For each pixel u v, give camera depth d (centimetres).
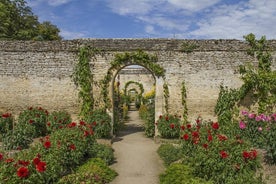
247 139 1166
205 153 840
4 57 1547
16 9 2672
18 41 1549
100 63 1527
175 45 1519
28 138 1180
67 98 1540
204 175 831
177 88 1522
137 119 2480
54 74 1543
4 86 1546
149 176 990
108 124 1461
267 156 991
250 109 1516
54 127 1409
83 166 955
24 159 766
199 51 1523
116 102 1981
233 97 1512
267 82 1491
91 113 1484
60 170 833
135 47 1516
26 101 1545
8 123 1398
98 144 1184
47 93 1545
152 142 1478
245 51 1521
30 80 1546
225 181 781
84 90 1520
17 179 653
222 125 1424
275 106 1500
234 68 1520
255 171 858
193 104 1523
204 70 1523
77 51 1535
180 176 872
